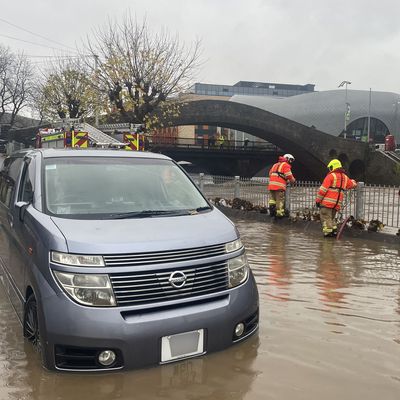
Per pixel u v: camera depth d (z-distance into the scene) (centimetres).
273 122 4678
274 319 447
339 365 348
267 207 1333
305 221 1101
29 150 509
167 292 316
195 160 5356
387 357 364
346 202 1022
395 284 584
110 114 2367
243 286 356
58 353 307
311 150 4912
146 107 2175
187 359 321
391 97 10438
